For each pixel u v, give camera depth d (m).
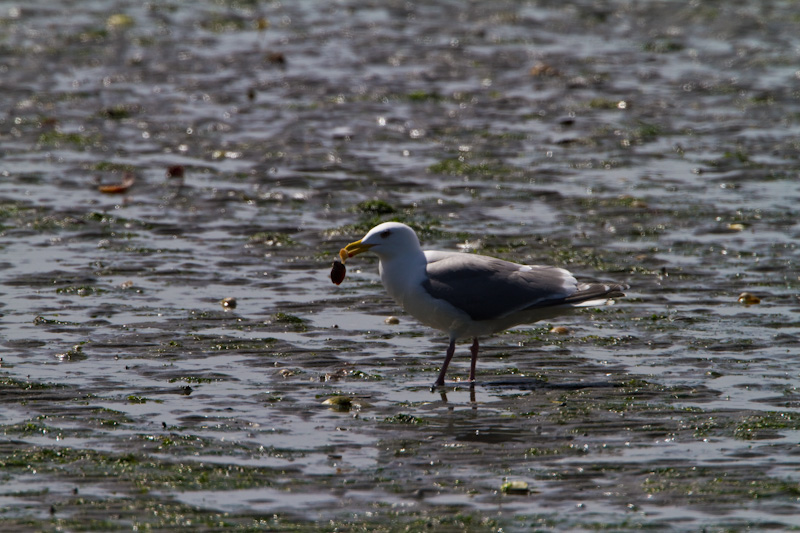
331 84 26.09
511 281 11.59
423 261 11.83
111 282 14.20
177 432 9.73
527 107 24.36
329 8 35.62
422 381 11.30
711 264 15.09
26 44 29.33
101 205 17.53
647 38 31.50
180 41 30.45
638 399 10.68
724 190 18.58
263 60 28.36
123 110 23.33
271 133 22.03
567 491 8.59
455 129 22.50
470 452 9.38
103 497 8.39
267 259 15.26
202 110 23.73
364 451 9.40
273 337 12.43
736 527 7.95
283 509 8.25
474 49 29.98
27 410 10.19
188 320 12.90
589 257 15.34
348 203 17.84
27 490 8.49
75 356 11.66
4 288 13.87
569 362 11.83
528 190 18.59
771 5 35.09
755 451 9.34
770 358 11.79
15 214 16.95
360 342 12.40
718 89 25.86
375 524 8.01
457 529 7.94
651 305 13.59
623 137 21.89
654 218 17.09
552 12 34.91
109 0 36.44
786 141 21.53
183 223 16.75
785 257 15.30
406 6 35.91
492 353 12.18
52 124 22.33
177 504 8.29
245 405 10.45
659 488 8.62
